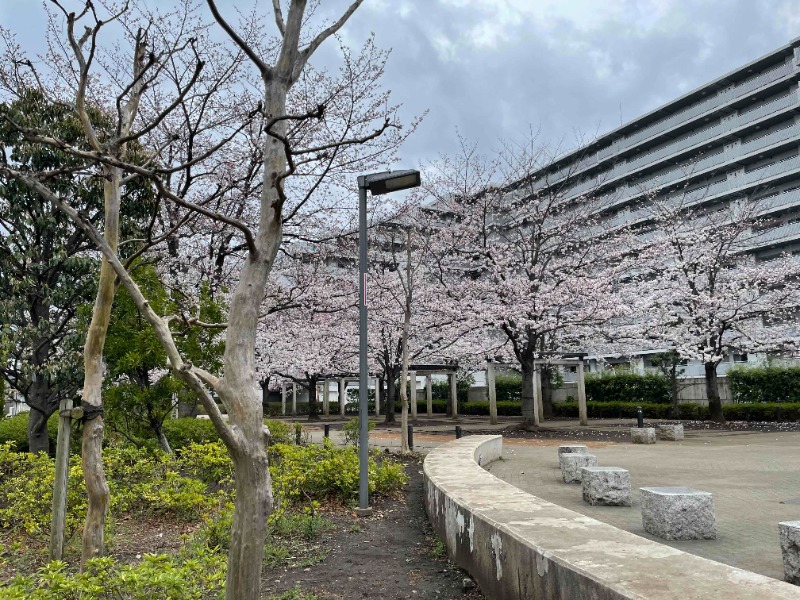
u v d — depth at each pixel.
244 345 2.77
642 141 42.03
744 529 6.35
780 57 36.06
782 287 25.66
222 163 13.86
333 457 8.91
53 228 10.00
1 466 8.34
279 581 4.97
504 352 24.73
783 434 18.69
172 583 3.09
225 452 8.86
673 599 2.72
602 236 25.09
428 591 4.68
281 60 3.13
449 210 24.12
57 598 3.26
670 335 24.30
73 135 9.71
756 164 36.41
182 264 13.85
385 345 26.22
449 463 8.26
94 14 4.93
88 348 4.95
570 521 4.41
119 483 7.75
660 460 12.85
